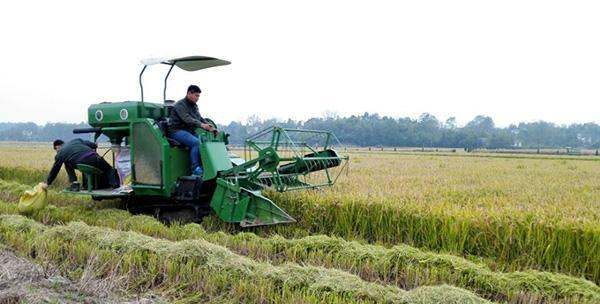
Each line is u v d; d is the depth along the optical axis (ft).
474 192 37.09
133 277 19.76
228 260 20.45
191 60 30.32
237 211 27.43
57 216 31.53
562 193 37.09
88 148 33.35
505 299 19.52
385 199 29.30
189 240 21.85
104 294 17.89
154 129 29.99
